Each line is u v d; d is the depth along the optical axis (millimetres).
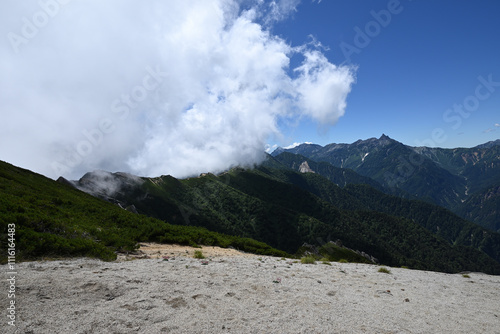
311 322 5848
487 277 16516
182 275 8711
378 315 6852
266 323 5543
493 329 6762
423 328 6309
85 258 10562
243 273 9992
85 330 4500
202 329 4969
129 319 5082
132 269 9008
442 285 12008
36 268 7789
